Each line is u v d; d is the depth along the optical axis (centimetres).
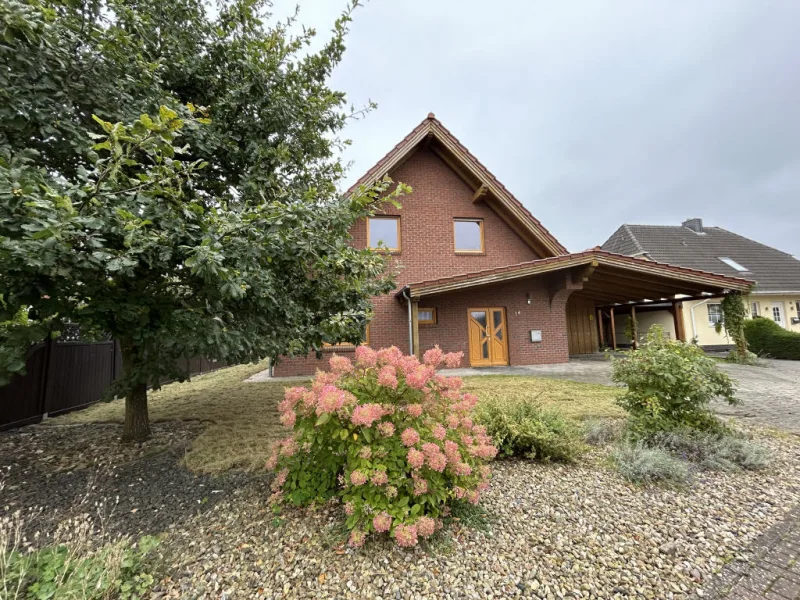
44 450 443
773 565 217
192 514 288
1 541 214
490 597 198
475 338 1149
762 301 1744
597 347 1656
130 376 408
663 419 396
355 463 237
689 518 267
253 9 467
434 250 1155
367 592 202
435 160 1193
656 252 1831
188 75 427
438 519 254
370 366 279
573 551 232
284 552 236
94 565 210
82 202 254
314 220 361
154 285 364
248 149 428
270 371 1022
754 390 693
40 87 284
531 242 1216
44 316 291
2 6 238
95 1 333
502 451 377
